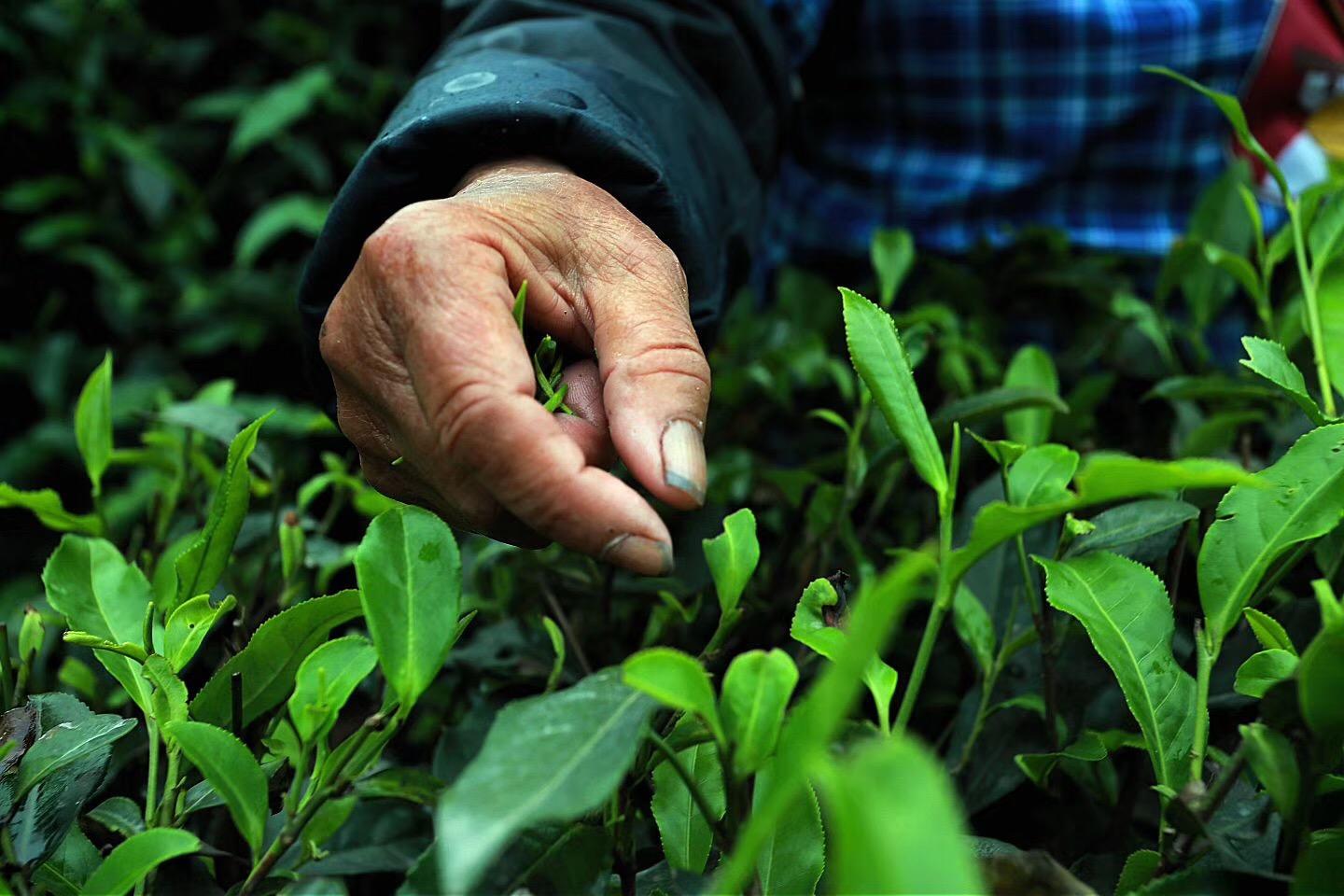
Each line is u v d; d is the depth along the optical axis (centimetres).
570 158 86
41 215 266
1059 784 69
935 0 143
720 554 61
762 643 89
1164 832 50
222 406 93
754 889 49
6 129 260
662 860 63
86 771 56
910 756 31
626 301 69
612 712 44
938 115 150
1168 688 56
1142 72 140
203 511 101
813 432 121
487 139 84
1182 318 146
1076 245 146
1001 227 143
